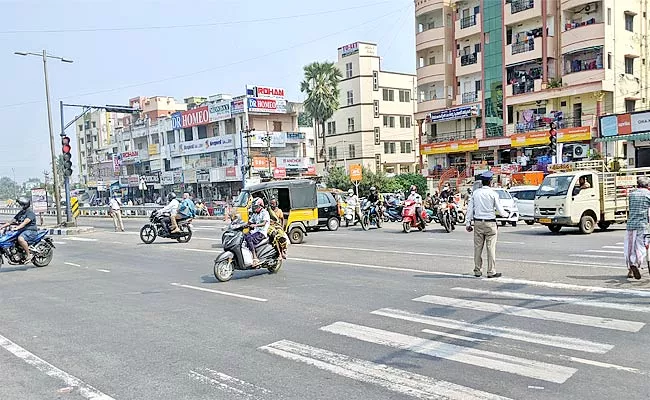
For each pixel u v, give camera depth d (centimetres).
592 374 495
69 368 584
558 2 3819
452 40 4644
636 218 911
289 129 5534
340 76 5203
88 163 8738
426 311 755
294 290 955
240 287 1012
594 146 3475
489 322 683
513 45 4056
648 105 3797
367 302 828
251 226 1143
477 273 1006
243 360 582
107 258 1592
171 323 757
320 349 607
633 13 3653
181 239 2030
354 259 1322
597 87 3475
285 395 480
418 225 2059
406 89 5934
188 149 5731
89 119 8856
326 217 2297
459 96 4575
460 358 554
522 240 1616
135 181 6550
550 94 3747
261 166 5031
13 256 1371
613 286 870
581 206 1756
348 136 5725
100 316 822
